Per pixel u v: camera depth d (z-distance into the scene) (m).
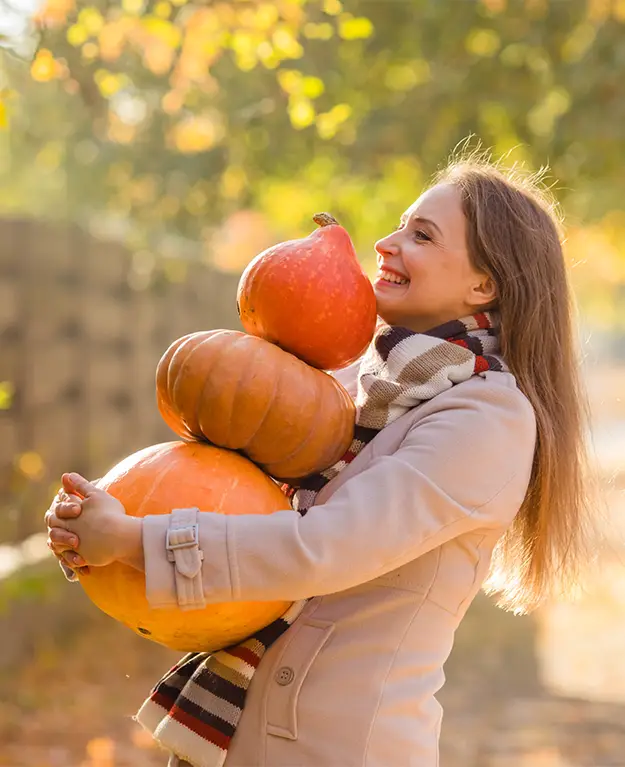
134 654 6.38
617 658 6.91
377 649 2.23
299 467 2.26
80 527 2.07
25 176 12.66
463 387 2.28
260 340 2.26
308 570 2.05
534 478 2.43
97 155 9.53
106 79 4.71
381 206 10.61
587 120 7.55
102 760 4.60
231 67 6.75
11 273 6.55
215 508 2.13
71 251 7.10
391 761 2.19
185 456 2.20
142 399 8.16
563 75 7.51
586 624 7.90
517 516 2.49
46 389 6.77
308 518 2.09
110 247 7.58
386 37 7.50
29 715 5.19
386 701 2.20
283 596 2.07
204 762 2.20
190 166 8.98
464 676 6.46
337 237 2.35
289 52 4.74
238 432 2.20
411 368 2.30
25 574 6.11
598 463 2.69
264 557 2.04
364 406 2.34
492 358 2.38
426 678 2.26
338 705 2.19
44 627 6.35
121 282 7.80
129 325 7.91
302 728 2.19
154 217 9.71
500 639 7.43
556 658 6.91
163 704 2.33
